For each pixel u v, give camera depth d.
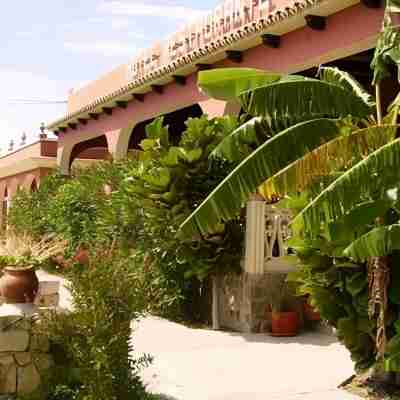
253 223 10.41
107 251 6.71
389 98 8.86
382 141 6.08
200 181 10.69
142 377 7.56
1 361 6.48
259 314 10.39
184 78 14.26
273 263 10.56
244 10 12.56
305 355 8.73
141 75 17.67
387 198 5.87
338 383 7.36
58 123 21.69
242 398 6.83
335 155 6.02
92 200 15.59
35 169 29.48
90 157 29.50
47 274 16.00
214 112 13.02
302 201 7.02
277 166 6.21
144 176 10.74
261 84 7.15
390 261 6.59
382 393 6.92
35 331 6.56
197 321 11.45
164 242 10.89
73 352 6.11
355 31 9.48
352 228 5.86
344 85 7.33
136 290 6.14
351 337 7.10
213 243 10.53
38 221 19.62
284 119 7.06
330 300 7.27
